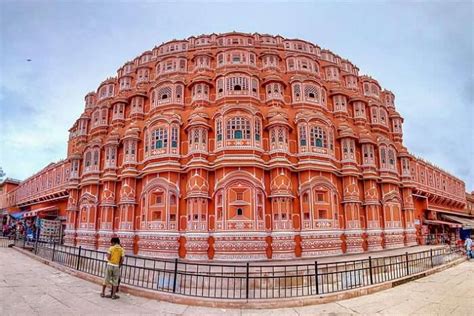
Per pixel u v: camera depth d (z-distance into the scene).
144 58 30.47
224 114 22.33
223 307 9.94
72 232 27.86
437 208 38.53
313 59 27.80
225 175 20.84
